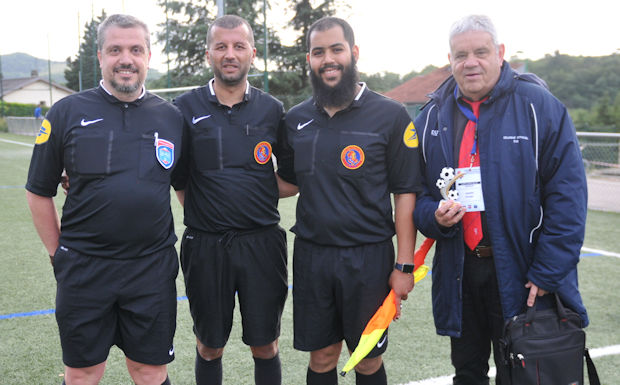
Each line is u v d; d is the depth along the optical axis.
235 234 2.44
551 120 2.10
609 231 6.79
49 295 4.30
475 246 2.24
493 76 2.16
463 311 2.37
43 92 49.81
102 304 2.15
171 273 2.28
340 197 2.24
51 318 3.83
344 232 2.24
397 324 3.77
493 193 2.14
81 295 2.14
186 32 23.22
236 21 2.40
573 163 2.07
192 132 2.45
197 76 22.64
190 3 23.41
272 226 2.56
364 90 2.31
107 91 2.18
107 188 2.11
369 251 2.27
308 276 2.32
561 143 2.08
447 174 2.22
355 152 2.22
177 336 3.60
